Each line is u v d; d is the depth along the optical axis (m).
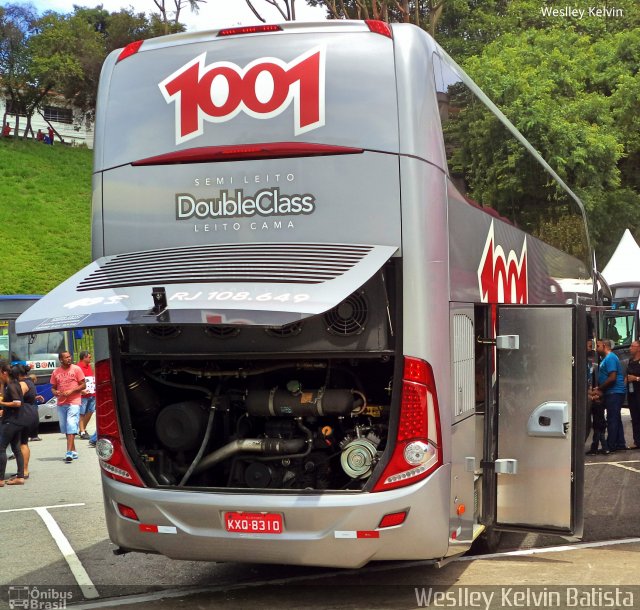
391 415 5.57
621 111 31.72
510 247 7.93
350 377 6.27
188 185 5.95
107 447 6.13
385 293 5.59
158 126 6.05
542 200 9.80
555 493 6.63
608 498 9.92
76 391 14.26
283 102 5.77
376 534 5.48
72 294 5.67
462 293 6.19
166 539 5.85
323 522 5.51
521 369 6.76
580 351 6.62
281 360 6.25
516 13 39.47
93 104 70.25
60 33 65.44
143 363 6.41
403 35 5.71
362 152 5.62
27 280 36.38
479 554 7.44
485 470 6.83
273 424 6.23
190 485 6.33
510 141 8.23
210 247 5.82
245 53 5.91
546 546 7.75
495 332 7.27
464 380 6.18
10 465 14.12
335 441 6.16
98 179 6.20
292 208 5.71
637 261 26.31
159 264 5.76
